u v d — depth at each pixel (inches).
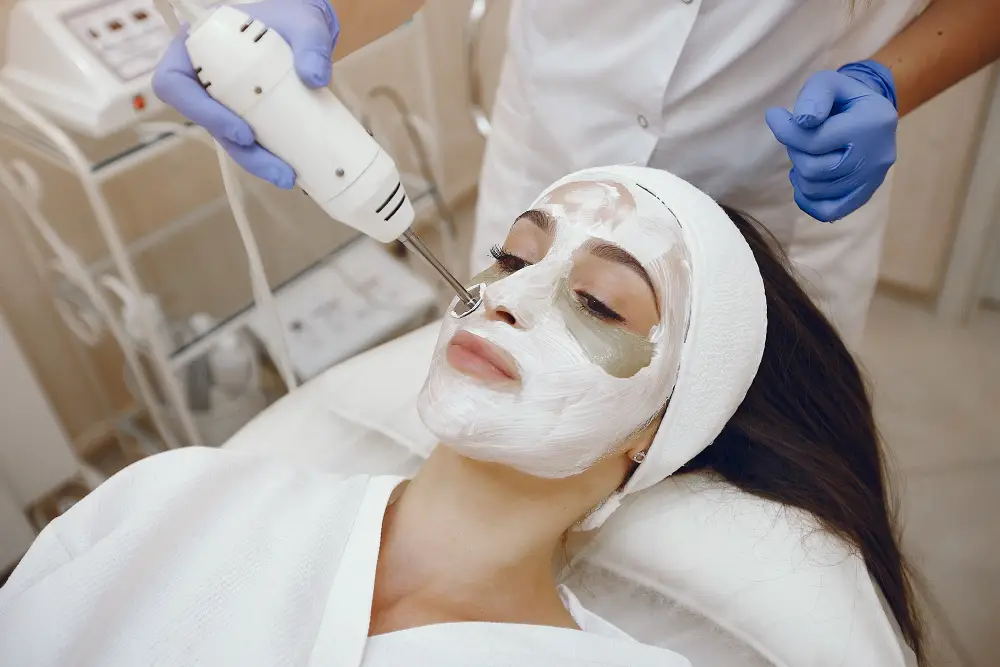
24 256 57.4
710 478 40.1
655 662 32.9
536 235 33.2
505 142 48.3
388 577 33.5
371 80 70.4
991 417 69.1
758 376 37.9
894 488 49.3
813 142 31.9
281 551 32.1
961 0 38.4
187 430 56.8
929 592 54.4
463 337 30.9
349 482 35.4
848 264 46.5
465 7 76.5
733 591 37.3
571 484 33.1
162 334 53.4
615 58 37.9
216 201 59.9
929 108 66.0
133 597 30.8
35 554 32.7
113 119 44.8
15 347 49.5
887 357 74.6
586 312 31.1
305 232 67.4
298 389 48.6
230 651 29.3
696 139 39.5
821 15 36.1
